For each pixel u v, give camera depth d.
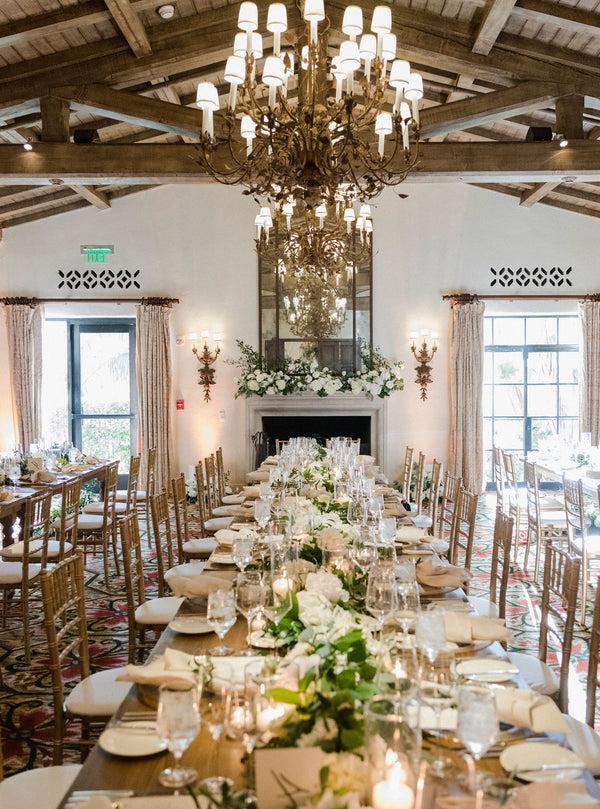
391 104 9.41
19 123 8.37
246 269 11.24
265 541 3.98
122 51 7.41
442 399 11.29
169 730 1.57
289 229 7.14
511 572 7.17
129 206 11.24
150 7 6.71
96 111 7.86
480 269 11.25
